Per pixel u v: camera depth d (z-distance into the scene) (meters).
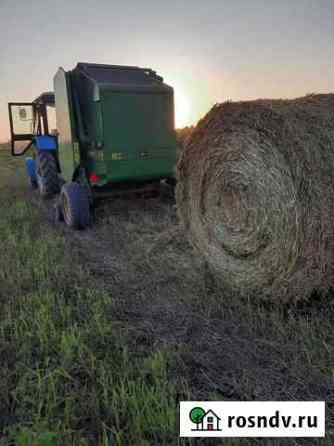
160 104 5.77
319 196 2.54
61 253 4.61
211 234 3.57
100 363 2.20
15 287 3.49
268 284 2.94
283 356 2.33
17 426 1.76
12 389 2.09
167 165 5.94
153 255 4.38
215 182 3.43
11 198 8.76
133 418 1.76
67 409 1.82
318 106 2.87
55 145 7.95
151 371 2.16
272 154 2.78
